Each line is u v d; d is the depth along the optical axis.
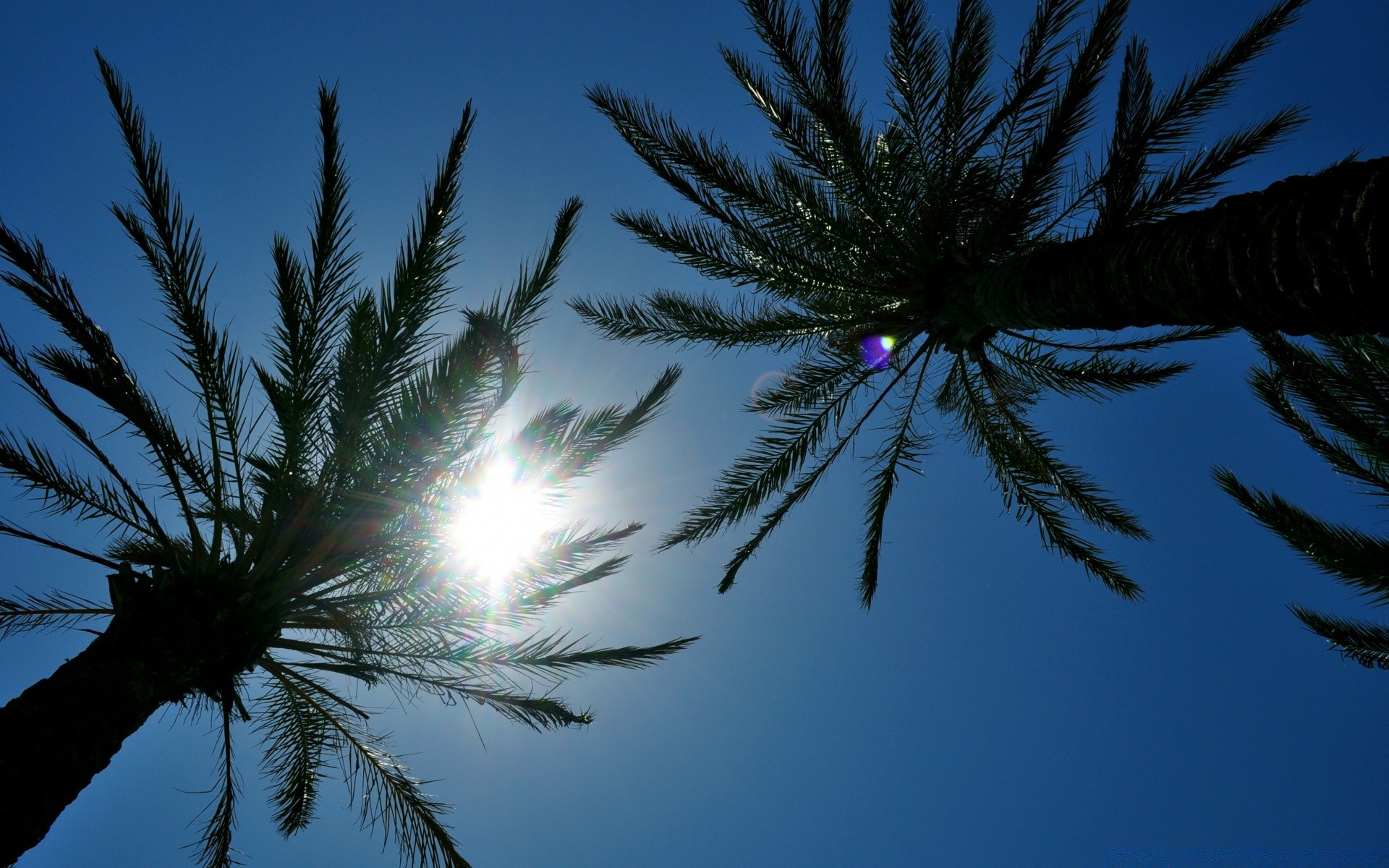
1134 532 11.02
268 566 6.69
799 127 8.76
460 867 7.57
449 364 7.04
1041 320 6.14
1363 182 3.34
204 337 6.23
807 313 10.38
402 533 7.32
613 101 9.05
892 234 9.05
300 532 6.87
